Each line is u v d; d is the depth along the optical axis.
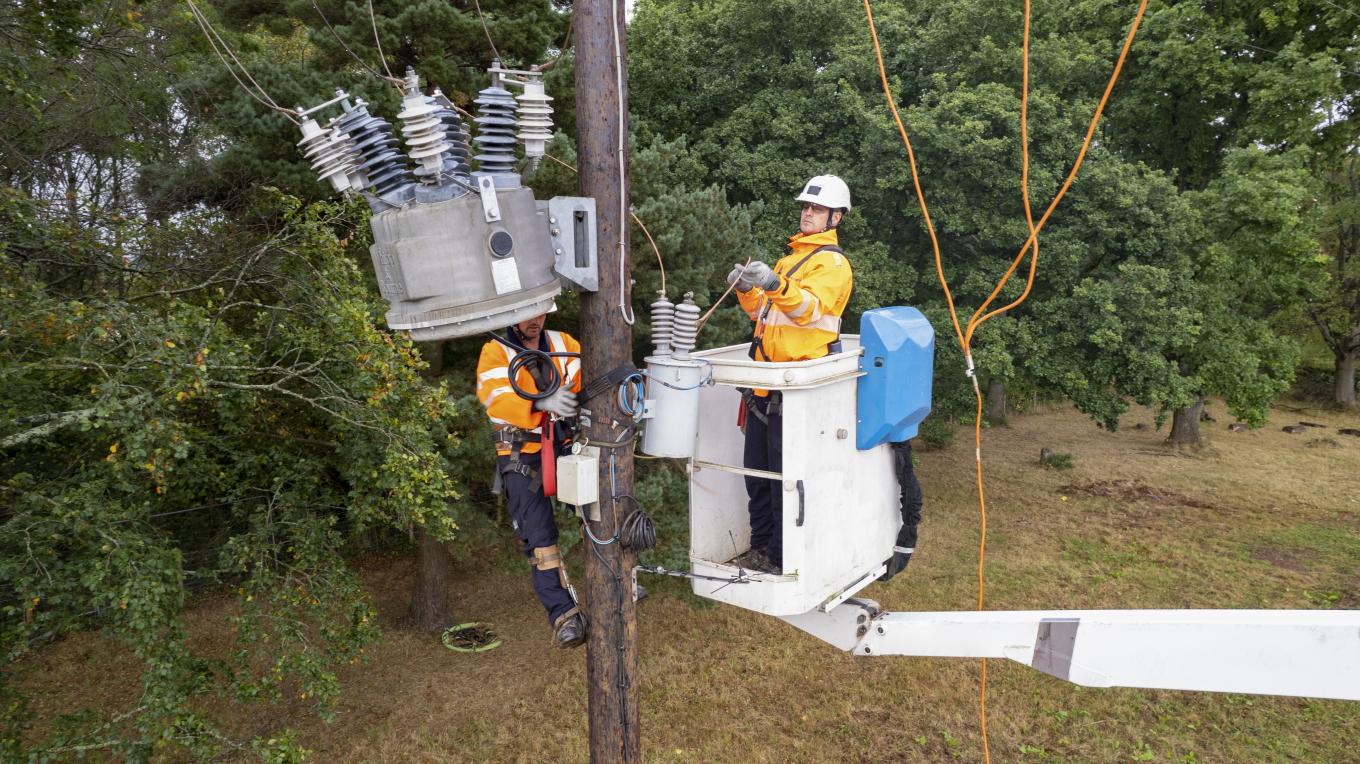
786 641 10.23
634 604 3.48
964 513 14.98
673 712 8.66
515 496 3.50
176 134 10.44
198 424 6.53
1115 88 18.45
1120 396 14.39
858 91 14.13
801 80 14.25
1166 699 8.73
